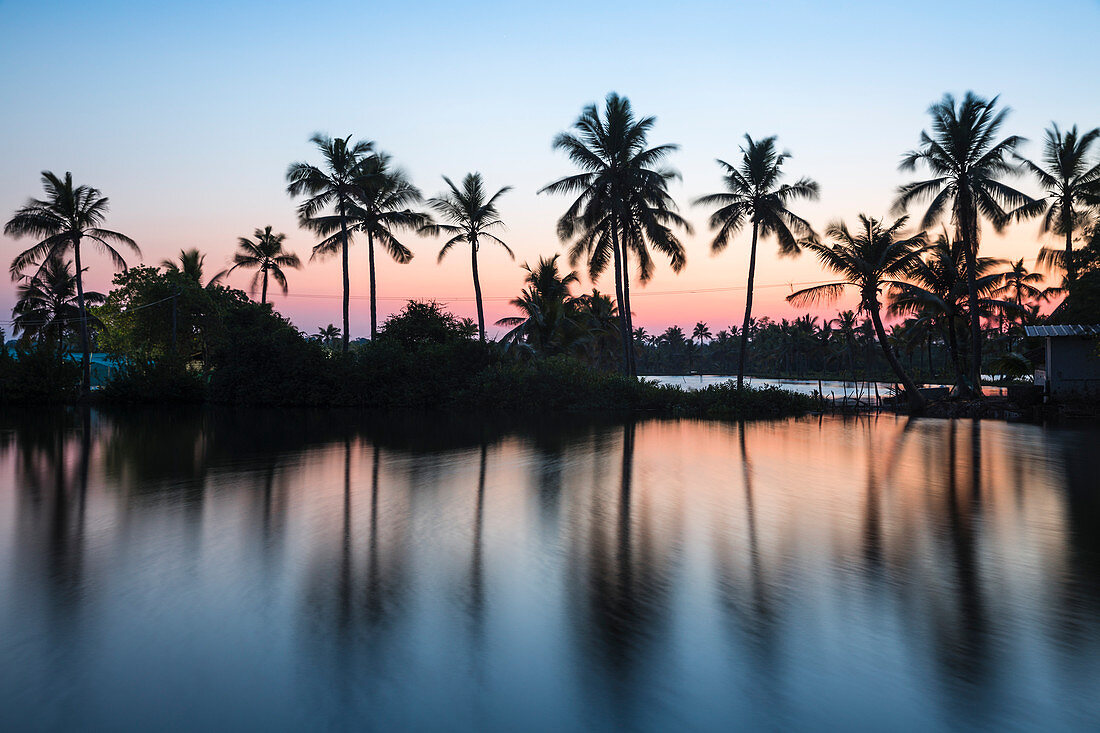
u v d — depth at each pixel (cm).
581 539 1018
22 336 4738
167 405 4025
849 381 8725
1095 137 3784
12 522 1108
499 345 4150
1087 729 492
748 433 2630
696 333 17938
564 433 2561
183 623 684
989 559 920
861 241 3669
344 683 555
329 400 3838
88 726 489
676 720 500
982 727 494
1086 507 1256
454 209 3984
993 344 6800
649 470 1680
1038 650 625
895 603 748
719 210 3772
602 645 633
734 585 809
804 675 574
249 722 495
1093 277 3516
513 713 509
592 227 3847
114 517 1144
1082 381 3459
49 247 4238
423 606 734
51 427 2720
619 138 3656
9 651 614
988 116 3553
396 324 4122
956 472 1669
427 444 2181
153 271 4956
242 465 1720
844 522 1133
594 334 4975
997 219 3594
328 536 1028
